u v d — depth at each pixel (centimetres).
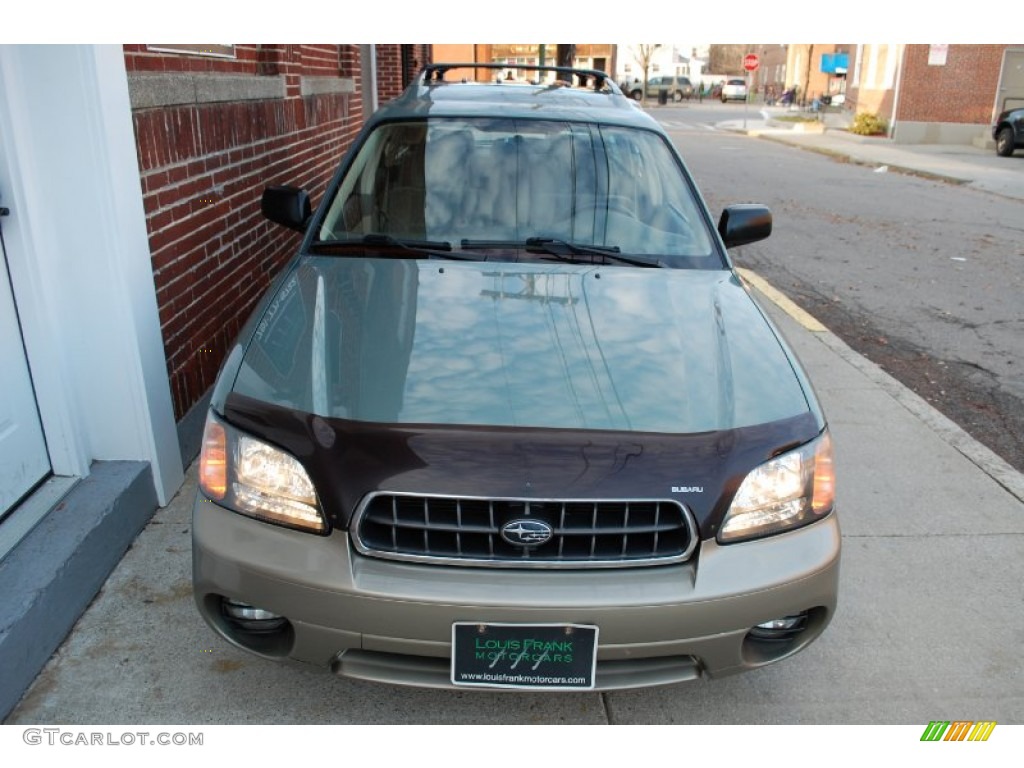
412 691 260
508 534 211
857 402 497
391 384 236
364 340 257
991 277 851
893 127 2462
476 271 309
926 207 1312
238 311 467
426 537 215
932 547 352
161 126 357
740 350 266
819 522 233
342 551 213
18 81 284
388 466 213
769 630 234
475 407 227
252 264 495
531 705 258
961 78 2391
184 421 377
